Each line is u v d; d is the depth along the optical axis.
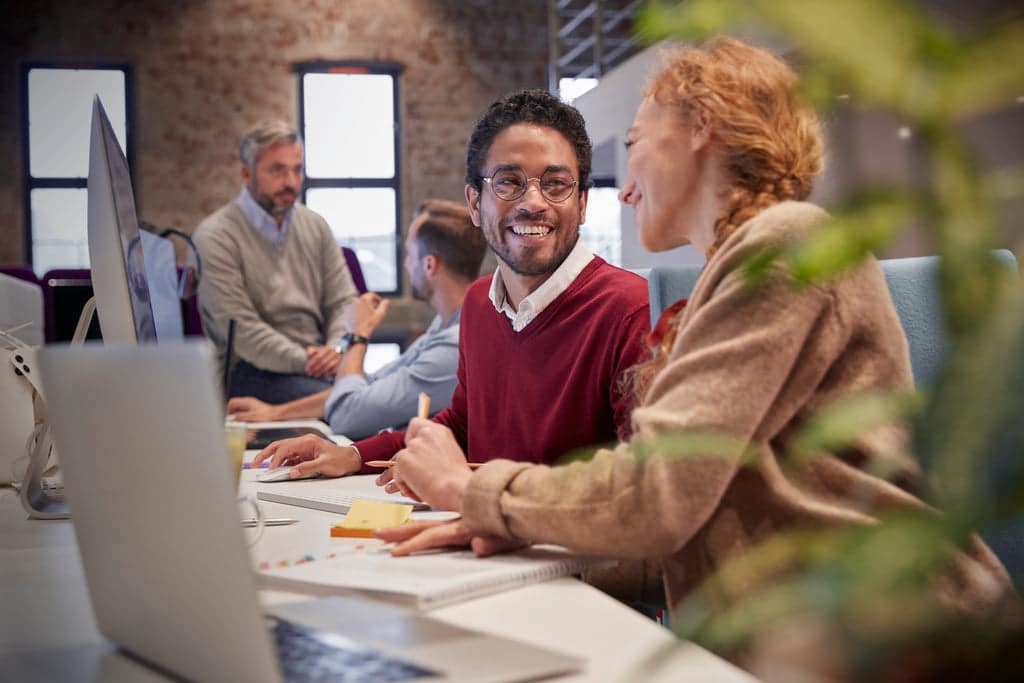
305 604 0.80
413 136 9.73
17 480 1.68
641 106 1.18
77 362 0.65
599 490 0.89
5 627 0.79
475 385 1.71
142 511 0.62
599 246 9.46
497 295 1.65
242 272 3.70
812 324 0.92
